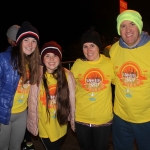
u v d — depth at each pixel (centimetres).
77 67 323
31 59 310
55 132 313
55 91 306
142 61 292
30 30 302
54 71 308
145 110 304
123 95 305
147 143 314
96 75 313
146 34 300
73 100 318
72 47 2245
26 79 303
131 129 321
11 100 302
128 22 291
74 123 329
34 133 312
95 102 314
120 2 928
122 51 305
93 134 326
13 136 325
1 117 302
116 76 312
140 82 295
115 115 327
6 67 295
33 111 308
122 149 334
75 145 432
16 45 307
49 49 298
